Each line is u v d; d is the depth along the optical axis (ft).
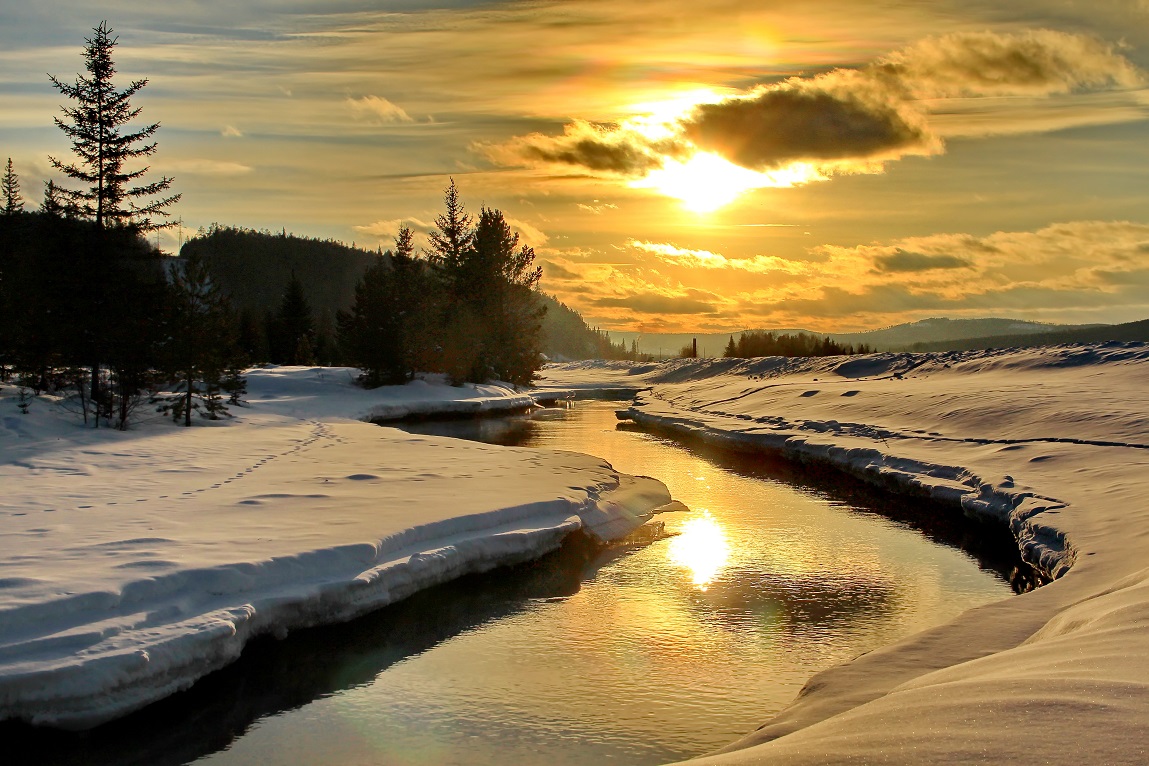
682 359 284.82
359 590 32.42
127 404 83.41
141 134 90.68
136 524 37.70
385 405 121.90
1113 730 12.99
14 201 128.47
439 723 26.20
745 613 36.17
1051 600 28.50
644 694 28.30
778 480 68.74
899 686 21.11
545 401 173.68
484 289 180.24
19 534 35.22
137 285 88.12
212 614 27.89
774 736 19.77
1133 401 70.54
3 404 79.56
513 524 43.37
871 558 44.60
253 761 24.03
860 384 116.16
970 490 51.83
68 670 23.36
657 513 55.57
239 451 66.95
